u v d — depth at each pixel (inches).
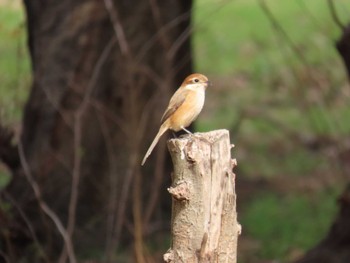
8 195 485.7
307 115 829.8
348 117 813.9
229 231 280.1
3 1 751.1
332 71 850.8
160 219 590.6
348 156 626.8
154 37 586.6
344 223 513.0
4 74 641.6
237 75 1020.5
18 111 584.1
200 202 273.6
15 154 527.2
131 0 586.6
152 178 595.2
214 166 274.1
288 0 1267.2
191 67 634.2
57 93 564.4
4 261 480.1
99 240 559.8
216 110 913.5
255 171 759.1
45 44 572.4
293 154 792.3
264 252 596.1
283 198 696.4
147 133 591.5
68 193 558.9
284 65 955.3
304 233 622.8
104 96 578.6
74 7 574.9
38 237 521.0
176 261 277.6
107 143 578.6
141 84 588.7
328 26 740.7
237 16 1234.0
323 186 706.8
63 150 561.0
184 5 609.3
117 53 578.9
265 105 911.0
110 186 576.1
